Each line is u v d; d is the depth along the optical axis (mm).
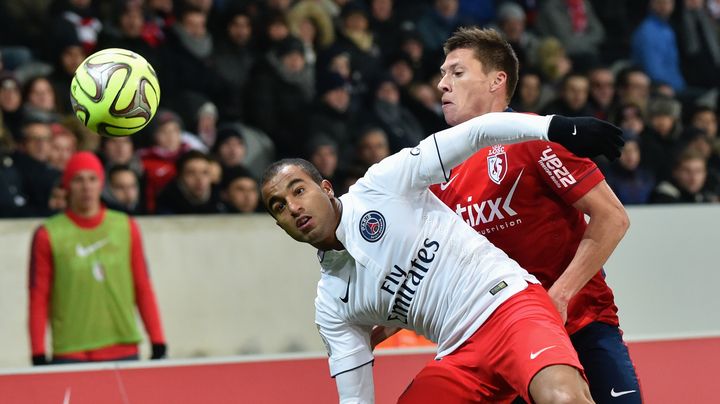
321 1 35531
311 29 34500
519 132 11789
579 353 13789
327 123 32312
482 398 12992
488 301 12672
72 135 28625
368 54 34719
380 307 13117
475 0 37844
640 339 25047
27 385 20875
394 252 12727
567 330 13695
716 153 36594
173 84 31922
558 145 13086
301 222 12617
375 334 14477
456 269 12758
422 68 35562
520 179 13406
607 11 39875
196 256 26062
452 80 13969
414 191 12766
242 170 29016
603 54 39281
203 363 22891
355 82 33906
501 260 12984
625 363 13641
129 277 23734
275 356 23766
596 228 13000
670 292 27484
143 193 28578
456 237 12859
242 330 26109
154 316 23984
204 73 32312
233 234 26359
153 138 29578
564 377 11680
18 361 24828
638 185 32375
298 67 32906
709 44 39906
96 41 31641
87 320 23188
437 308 12898
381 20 36938
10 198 27141
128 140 28844
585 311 13758
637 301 27281
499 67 13898
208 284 26047
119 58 13930
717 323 27594
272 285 26422
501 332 12531
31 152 27797
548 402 11695
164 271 25781
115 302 23422
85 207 23359
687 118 38094
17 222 25219
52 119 29578
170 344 25578
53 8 32438
